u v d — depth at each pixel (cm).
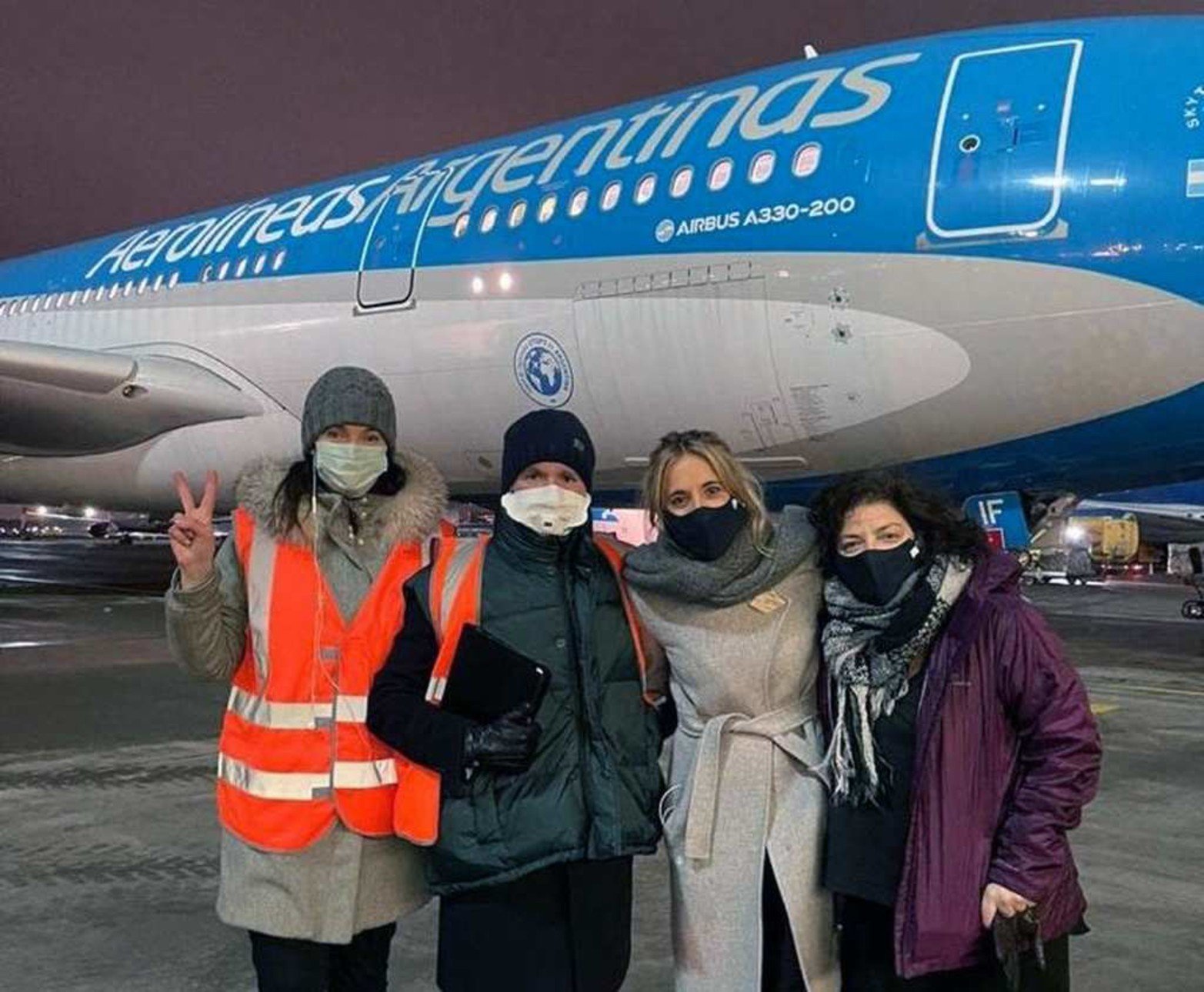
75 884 434
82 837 494
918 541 238
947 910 225
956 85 824
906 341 802
